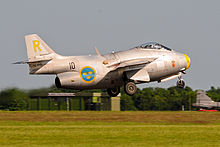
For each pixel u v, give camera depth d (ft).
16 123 264.52
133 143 180.96
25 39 318.65
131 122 279.49
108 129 230.27
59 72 322.75
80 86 326.65
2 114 321.93
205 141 189.16
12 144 177.68
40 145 174.91
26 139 191.93
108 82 333.21
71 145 174.70
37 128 233.96
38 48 320.09
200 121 292.61
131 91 339.16
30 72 319.88
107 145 174.60
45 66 320.50
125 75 336.90
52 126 247.91
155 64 341.21
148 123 276.62
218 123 281.33
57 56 323.57
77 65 323.98
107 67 329.31
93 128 234.58
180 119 304.30
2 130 223.92
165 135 208.23
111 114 335.26
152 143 181.47
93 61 328.90
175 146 173.88
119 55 338.54
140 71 337.52
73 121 279.69
